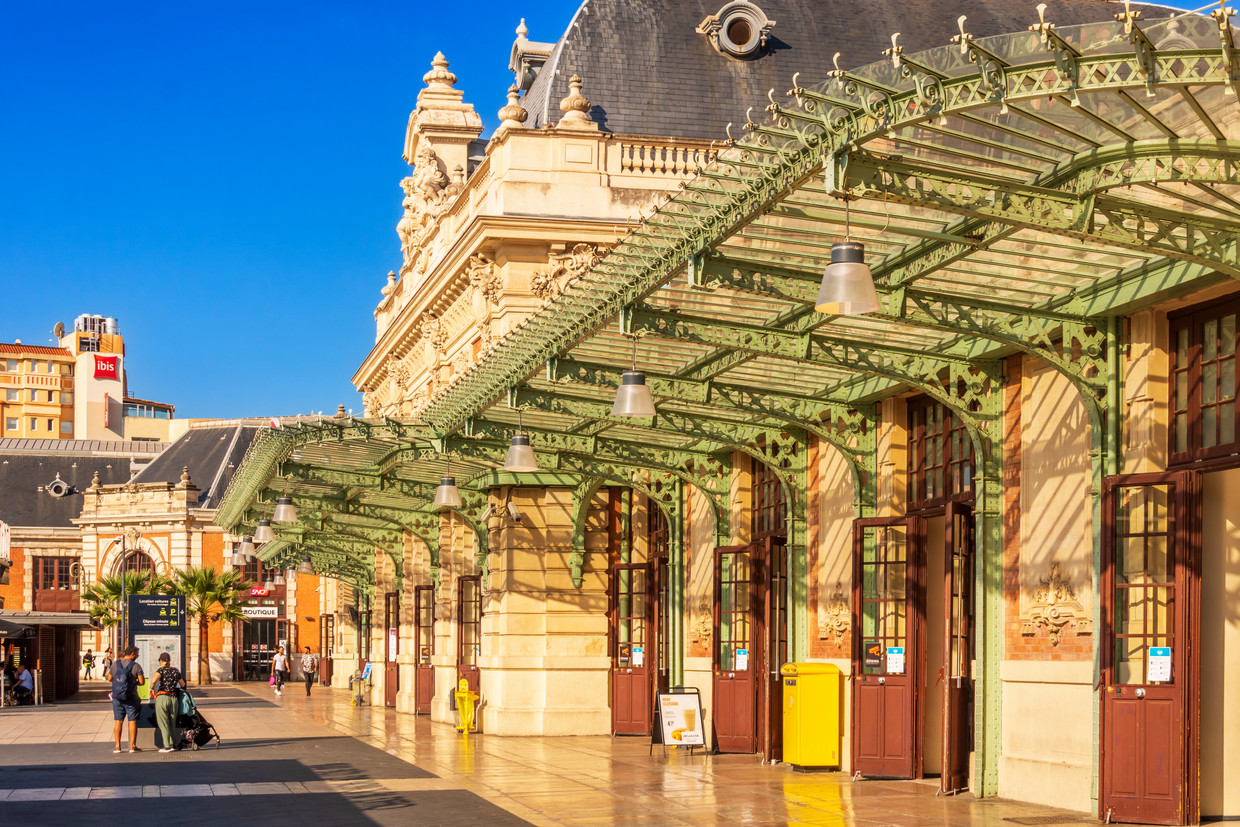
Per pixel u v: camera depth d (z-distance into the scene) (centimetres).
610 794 1404
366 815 1254
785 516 1809
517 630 2327
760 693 1853
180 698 2092
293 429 2016
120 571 7212
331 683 5581
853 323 1340
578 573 2334
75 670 5203
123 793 1454
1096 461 1177
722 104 2830
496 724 2330
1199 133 819
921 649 1489
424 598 3164
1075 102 752
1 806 1343
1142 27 703
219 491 7369
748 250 1140
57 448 8594
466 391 1805
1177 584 1101
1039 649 1291
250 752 2019
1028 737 1304
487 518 2342
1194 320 1123
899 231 984
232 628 6944
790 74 2892
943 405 1483
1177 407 1141
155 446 8962
